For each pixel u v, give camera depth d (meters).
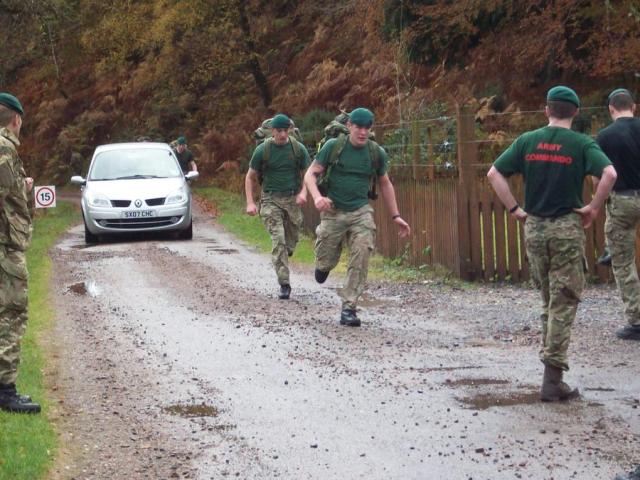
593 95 37.94
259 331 19.09
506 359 16.16
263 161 23.16
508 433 12.07
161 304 22.55
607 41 35.91
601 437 11.78
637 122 17.25
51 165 81.50
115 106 81.44
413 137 28.06
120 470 11.20
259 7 68.56
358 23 51.38
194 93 74.69
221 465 11.32
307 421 12.93
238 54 68.19
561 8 36.91
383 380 14.94
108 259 31.59
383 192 19.89
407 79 49.78
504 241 24.61
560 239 13.40
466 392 14.09
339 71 58.97
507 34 40.41
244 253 32.69
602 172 13.28
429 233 26.78
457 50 43.16
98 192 36.97
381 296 23.25
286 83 66.25
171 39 69.69
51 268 29.31
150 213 36.66
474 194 24.83
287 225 23.56
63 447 11.96
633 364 15.38
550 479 10.45
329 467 11.11
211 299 23.09
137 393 14.62
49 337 18.81
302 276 27.02
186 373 15.80
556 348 13.34
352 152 19.56
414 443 11.84
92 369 16.19
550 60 40.00
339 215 19.72
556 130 13.57
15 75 85.44
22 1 52.94
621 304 20.80
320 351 17.16
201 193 60.28
